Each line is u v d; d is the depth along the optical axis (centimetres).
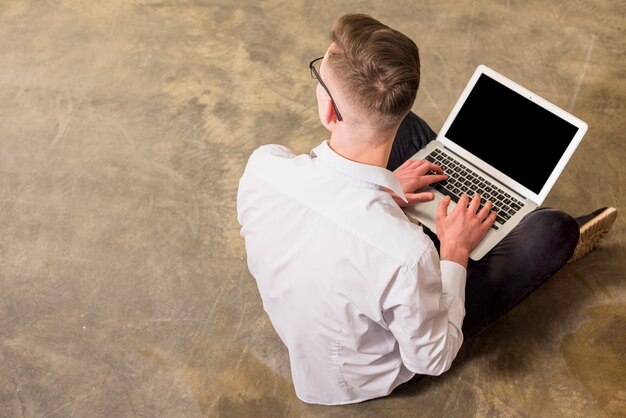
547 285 200
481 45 258
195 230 217
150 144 237
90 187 227
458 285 156
